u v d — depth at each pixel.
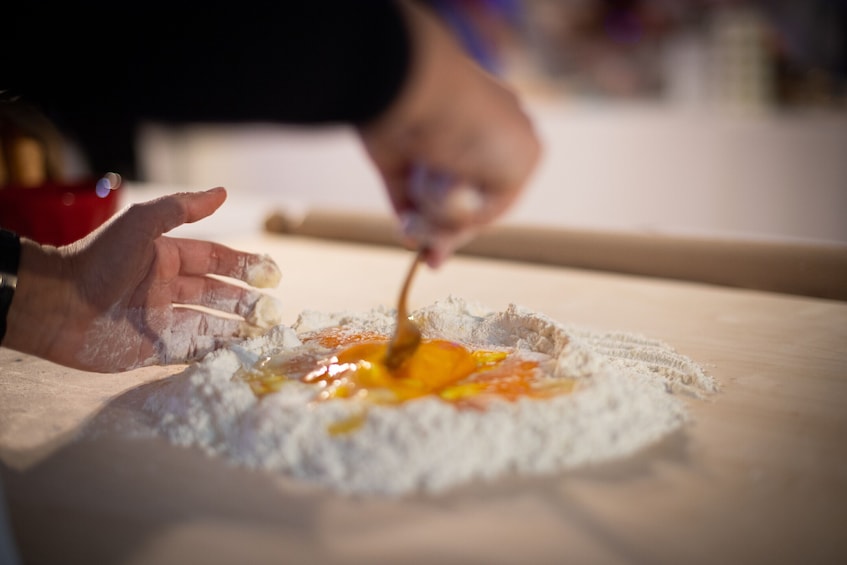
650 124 1.55
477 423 0.52
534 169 0.50
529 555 0.46
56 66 0.47
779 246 0.82
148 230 0.61
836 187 1.45
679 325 0.72
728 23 1.49
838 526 0.47
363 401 0.54
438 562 0.46
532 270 0.89
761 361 0.64
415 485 0.50
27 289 0.58
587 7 1.50
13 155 0.94
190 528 0.48
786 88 1.52
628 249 0.87
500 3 1.46
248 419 0.53
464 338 0.64
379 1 0.46
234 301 0.65
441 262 0.53
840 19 1.46
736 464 0.52
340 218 1.04
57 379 0.63
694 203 1.55
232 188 1.85
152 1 0.46
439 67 0.47
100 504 0.50
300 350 0.61
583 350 0.57
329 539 0.47
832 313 0.74
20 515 0.49
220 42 0.45
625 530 0.47
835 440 0.54
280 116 0.47
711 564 0.45
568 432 0.52
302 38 0.45
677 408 0.57
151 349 0.63
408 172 0.51
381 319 0.68
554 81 1.57
